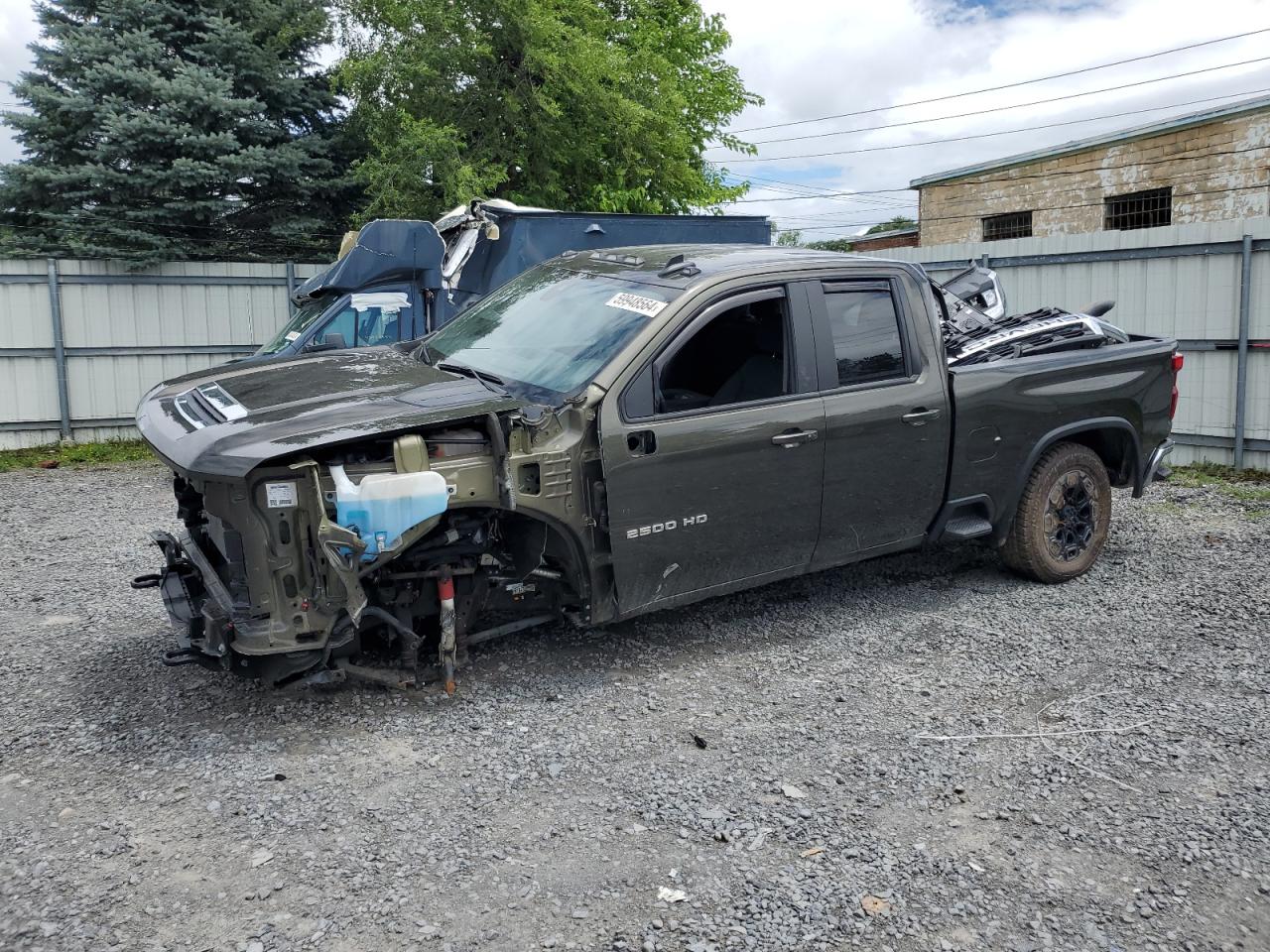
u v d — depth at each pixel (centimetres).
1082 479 620
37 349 1341
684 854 332
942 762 396
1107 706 447
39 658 497
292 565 394
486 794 368
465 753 399
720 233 1152
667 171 1755
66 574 664
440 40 1513
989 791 374
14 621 560
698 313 473
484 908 302
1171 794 372
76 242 1414
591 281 531
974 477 569
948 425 551
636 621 552
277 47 1600
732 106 1998
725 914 300
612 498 442
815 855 332
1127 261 1053
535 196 1616
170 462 398
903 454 536
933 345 550
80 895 305
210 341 1448
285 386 448
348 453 399
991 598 597
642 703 448
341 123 1678
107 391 1394
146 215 1441
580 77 1541
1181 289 1015
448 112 1570
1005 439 577
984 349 588
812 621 559
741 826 348
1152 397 643
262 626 396
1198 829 349
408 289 1001
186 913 297
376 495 381
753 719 434
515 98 1555
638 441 448
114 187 1448
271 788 370
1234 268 975
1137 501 871
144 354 1408
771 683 472
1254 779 382
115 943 283
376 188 1542
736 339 510
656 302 474
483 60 1556
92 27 1522
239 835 339
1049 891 315
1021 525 602
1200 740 414
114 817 350
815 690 464
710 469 470
